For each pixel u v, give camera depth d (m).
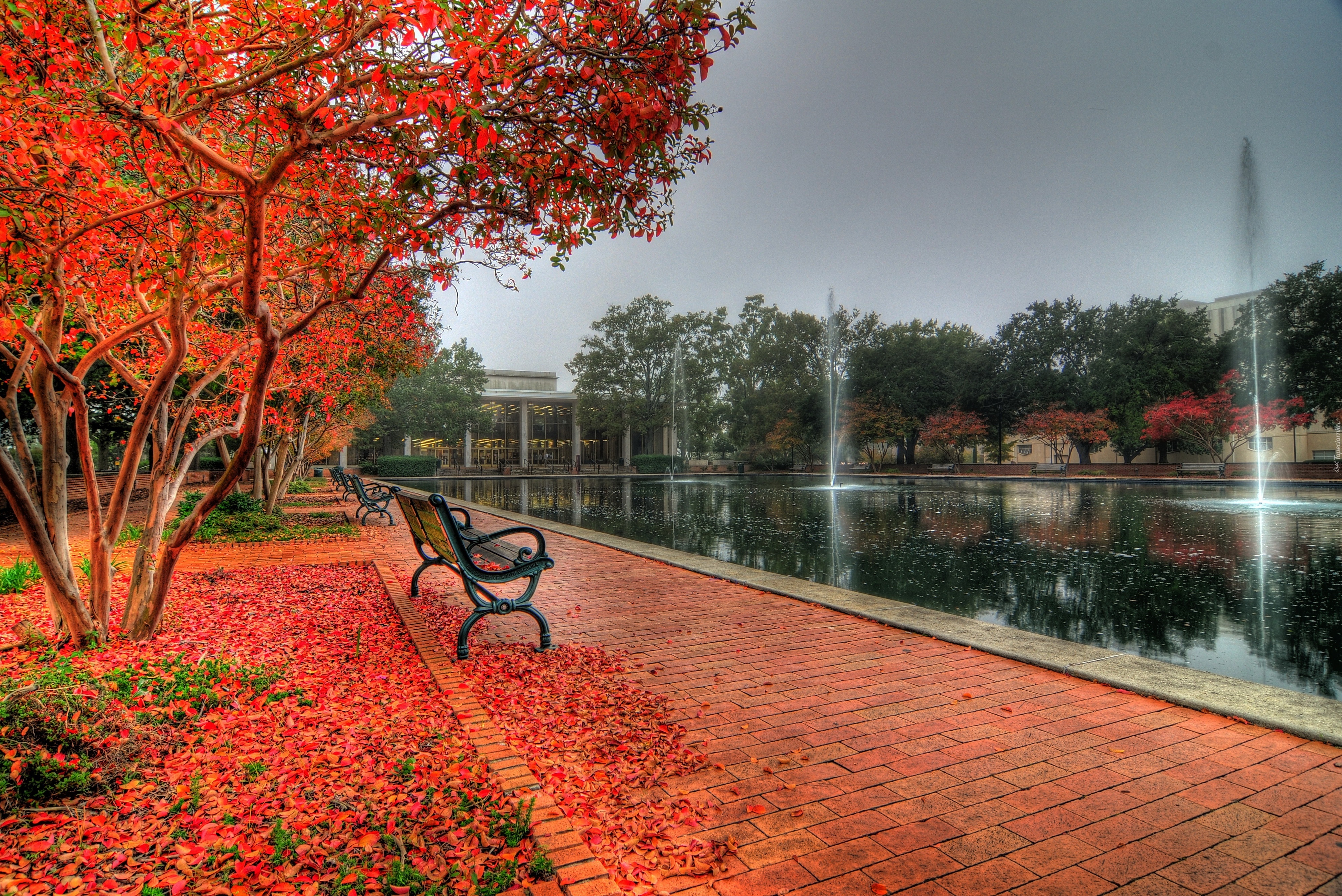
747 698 3.48
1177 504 16.50
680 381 45.16
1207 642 4.84
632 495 23.06
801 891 1.95
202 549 8.45
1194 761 2.75
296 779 2.53
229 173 2.77
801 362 42.78
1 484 3.59
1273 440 32.19
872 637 4.63
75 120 2.75
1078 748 2.88
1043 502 17.98
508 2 3.00
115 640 4.17
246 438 3.78
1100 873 2.03
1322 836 2.22
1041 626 5.30
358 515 12.66
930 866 2.06
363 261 5.16
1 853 2.03
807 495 21.88
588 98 3.17
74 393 3.91
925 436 35.97
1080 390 32.59
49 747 2.43
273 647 4.25
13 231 2.82
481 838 2.15
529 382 57.97
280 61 3.15
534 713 3.24
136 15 2.87
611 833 2.22
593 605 5.59
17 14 2.71
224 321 7.60
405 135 3.16
